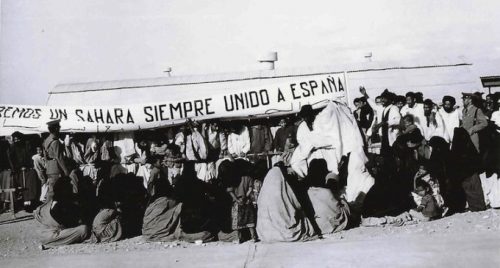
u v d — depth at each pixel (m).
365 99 11.38
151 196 9.05
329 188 8.60
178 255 7.21
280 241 7.68
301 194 8.30
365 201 8.72
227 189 8.02
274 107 11.50
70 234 8.43
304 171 9.79
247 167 8.30
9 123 11.86
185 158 11.21
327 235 8.01
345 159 9.67
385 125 10.77
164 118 11.66
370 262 6.40
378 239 7.48
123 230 8.62
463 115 9.70
